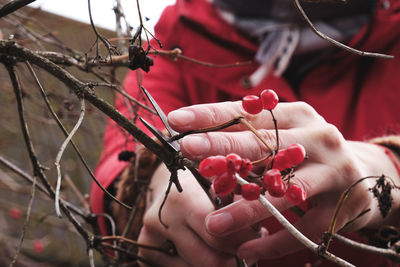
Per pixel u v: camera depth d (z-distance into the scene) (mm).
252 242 414
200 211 419
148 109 438
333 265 537
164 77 760
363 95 705
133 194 499
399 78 685
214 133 361
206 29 732
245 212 377
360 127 695
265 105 338
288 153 327
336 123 709
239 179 328
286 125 401
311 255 542
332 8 694
